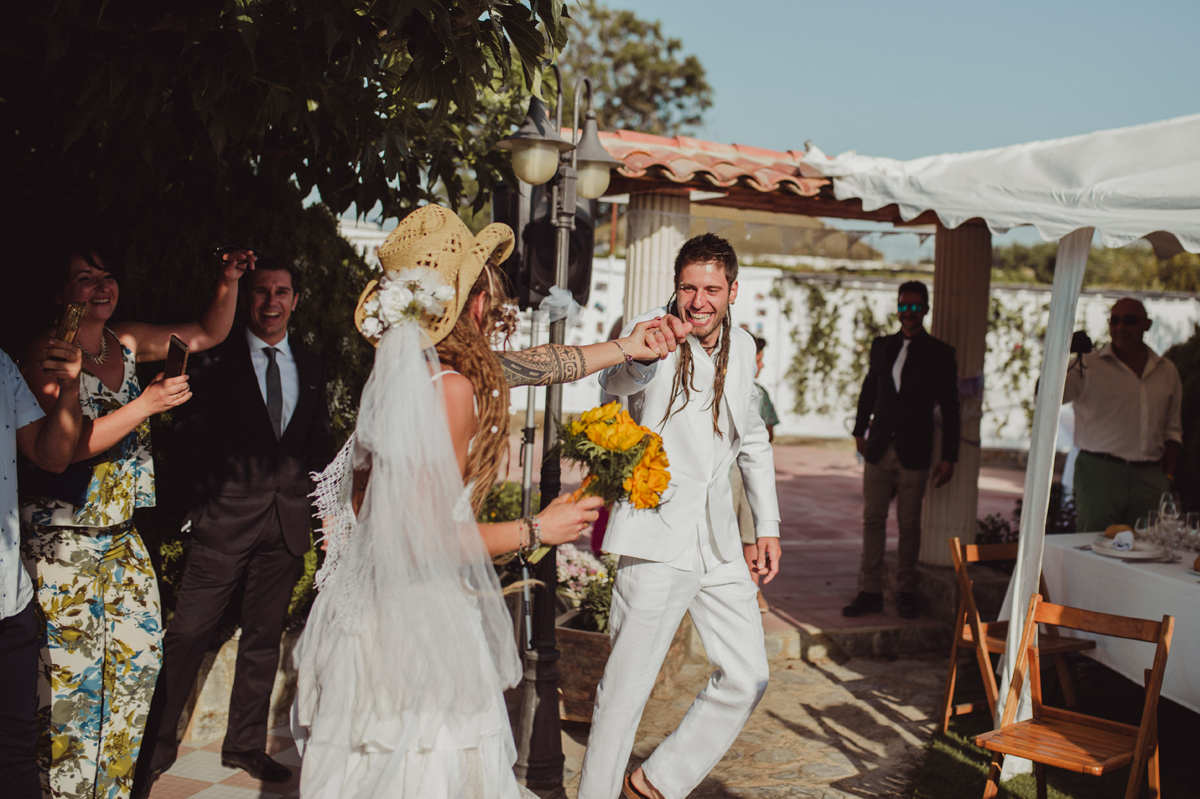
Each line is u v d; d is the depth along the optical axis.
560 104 3.93
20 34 3.16
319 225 5.46
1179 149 4.30
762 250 7.40
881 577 6.44
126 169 4.06
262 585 3.93
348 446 2.30
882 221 7.11
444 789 2.12
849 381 18.42
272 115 3.31
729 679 3.26
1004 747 3.50
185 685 3.79
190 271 4.67
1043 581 4.99
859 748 4.54
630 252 5.72
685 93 29.39
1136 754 3.39
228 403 3.83
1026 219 4.22
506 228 2.39
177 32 2.98
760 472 3.59
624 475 2.32
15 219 4.30
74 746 3.14
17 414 2.82
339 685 2.15
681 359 3.14
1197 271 23.20
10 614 2.66
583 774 3.24
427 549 2.08
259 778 3.91
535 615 3.86
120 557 3.28
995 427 17.91
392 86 3.65
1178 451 5.92
